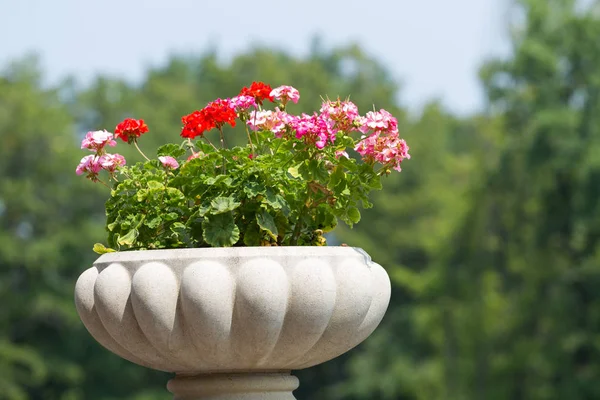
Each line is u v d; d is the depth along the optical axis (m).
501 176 28.66
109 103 38.69
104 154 4.91
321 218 4.84
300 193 4.79
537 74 27.50
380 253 37.16
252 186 4.50
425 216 39.06
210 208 4.46
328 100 4.83
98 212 34.88
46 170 33.44
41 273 32.16
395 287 36.88
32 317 31.81
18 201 32.06
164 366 4.41
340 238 37.31
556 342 26.70
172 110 38.31
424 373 32.94
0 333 31.08
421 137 41.59
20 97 33.06
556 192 27.66
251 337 4.16
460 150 46.72
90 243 33.22
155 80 40.88
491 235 29.56
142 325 4.22
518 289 29.27
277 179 4.57
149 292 4.16
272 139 4.77
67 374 31.61
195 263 4.16
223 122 4.74
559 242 28.02
